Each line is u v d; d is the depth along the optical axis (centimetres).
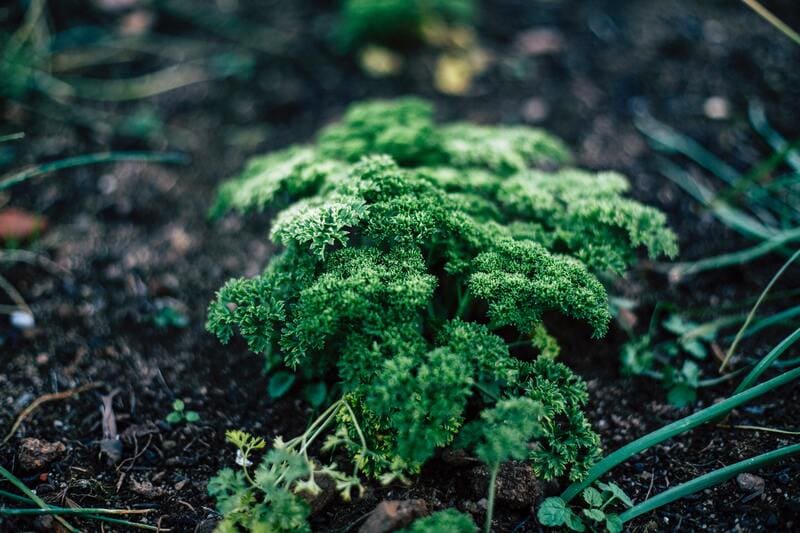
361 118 47
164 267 51
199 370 45
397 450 35
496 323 37
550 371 38
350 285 36
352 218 37
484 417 35
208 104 62
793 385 42
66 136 58
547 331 45
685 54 63
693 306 47
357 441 37
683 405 42
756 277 48
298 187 41
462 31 68
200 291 50
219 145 60
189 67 65
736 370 43
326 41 68
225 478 35
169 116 61
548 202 41
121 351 46
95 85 62
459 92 63
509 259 38
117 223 54
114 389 44
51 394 43
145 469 40
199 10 70
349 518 38
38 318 47
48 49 63
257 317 37
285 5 71
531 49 66
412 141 44
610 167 56
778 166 54
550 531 37
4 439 41
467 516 35
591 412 42
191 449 41
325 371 40
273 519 34
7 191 54
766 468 39
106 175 57
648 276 48
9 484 39
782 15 66
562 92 62
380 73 65
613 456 37
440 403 34
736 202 52
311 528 37
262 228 54
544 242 40
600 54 65
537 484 38
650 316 47
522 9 70
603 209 40
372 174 39
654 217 41
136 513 38
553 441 37
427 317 39
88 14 67
